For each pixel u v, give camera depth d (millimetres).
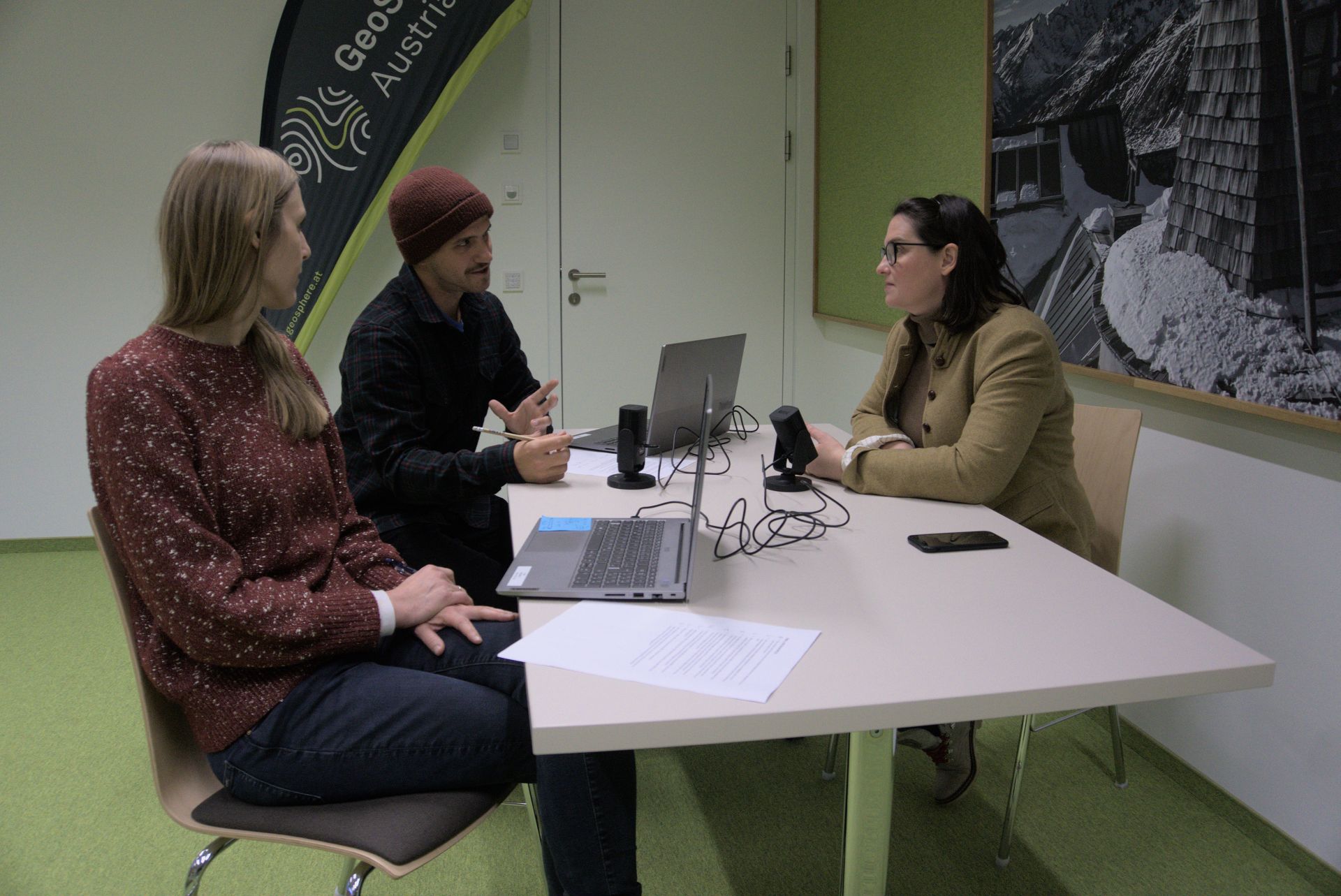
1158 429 2092
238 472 1222
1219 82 1797
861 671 1009
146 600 1142
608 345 4082
